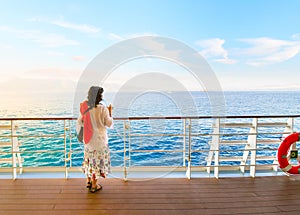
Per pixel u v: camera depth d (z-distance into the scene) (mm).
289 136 3014
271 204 2270
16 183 2791
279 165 3033
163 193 2521
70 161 3186
